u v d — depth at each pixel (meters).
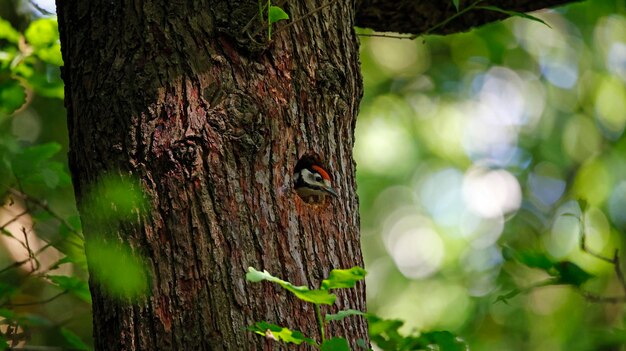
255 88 7.20
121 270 6.64
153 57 7.12
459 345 7.72
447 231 23.70
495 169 23.73
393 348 9.00
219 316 6.71
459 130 23.62
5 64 10.42
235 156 7.01
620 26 23.19
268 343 6.75
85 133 7.21
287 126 7.30
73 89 7.45
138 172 6.94
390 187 23.31
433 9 9.96
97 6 7.38
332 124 7.58
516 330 21.52
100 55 7.25
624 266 21.42
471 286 23.03
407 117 23.45
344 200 7.59
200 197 6.89
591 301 8.50
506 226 23.64
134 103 7.04
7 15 14.51
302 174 7.48
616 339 9.58
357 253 7.60
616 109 23.66
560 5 10.42
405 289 23.52
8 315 9.24
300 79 7.43
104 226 6.97
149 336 6.75
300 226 7.16
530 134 23.89
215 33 7.20
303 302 6.97
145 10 7.23
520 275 22.39
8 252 14.80
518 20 23.19
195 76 7.08
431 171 23.62
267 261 6.93
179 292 6.76
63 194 14.87
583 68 23.78
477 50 23.42
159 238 6.85
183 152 6.92
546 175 23.94
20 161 9.10
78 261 9.06
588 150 23.78
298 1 7.56
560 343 20.41
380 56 24.02
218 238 6.85
